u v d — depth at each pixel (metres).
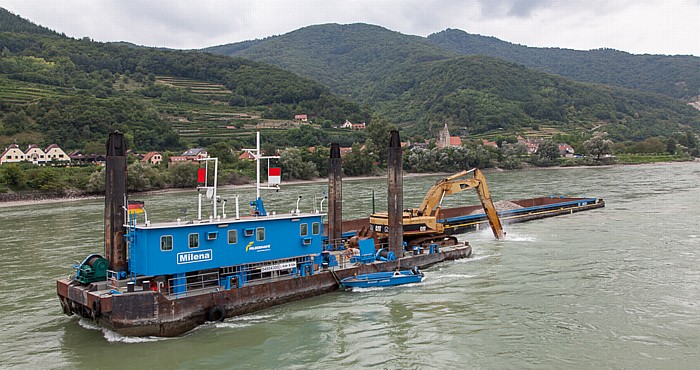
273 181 33.84
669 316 30.64
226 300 29.44
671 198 91.56
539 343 26.88
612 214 73.88
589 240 54.06
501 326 29.17
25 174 106.69
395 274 36.72
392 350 25.97
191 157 152.88
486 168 187.38
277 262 32.69
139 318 26.45
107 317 26.31
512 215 70.56
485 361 24.83
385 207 81.25
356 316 30.53
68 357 24.88
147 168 122.44
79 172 117.94
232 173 137.38
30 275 40.44
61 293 29.38
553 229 62.47
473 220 64.50
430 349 26.11
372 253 38.28
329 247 42.31
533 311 31.58
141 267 27.89
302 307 31.86
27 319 30.22
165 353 25.36
